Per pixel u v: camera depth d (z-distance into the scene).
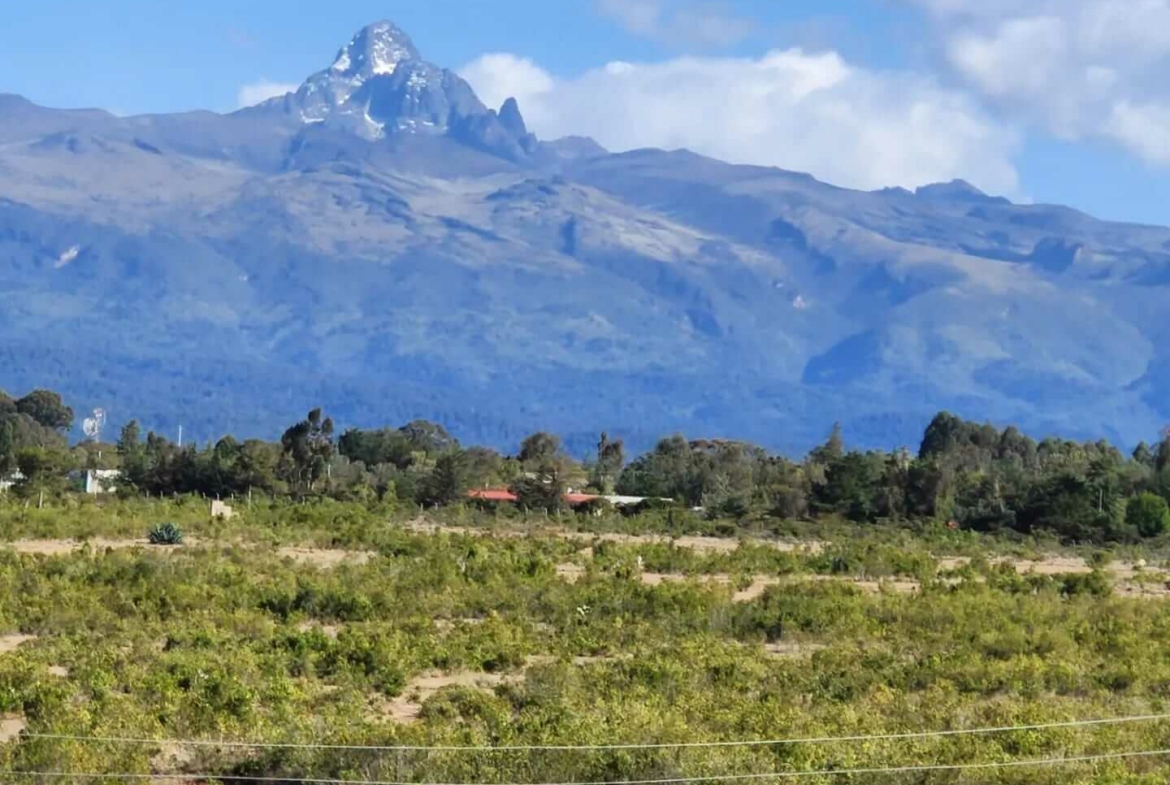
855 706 78.50
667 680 82.25
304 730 65.69
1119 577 177.25
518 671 89.19
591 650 97.56
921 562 168.75
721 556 169.25
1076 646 104.69
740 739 67.50
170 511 193.50
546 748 62.91
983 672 89.31
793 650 103.31
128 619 100.44
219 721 68.00
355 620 108.00
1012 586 147.75
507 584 126.75
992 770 64.19
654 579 149.00
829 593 129.25
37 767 59.81
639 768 61.62
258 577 124.44
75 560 126.31
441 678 86.69
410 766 61.56
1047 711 76.88
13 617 98.19
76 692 74.12
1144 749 69.00
